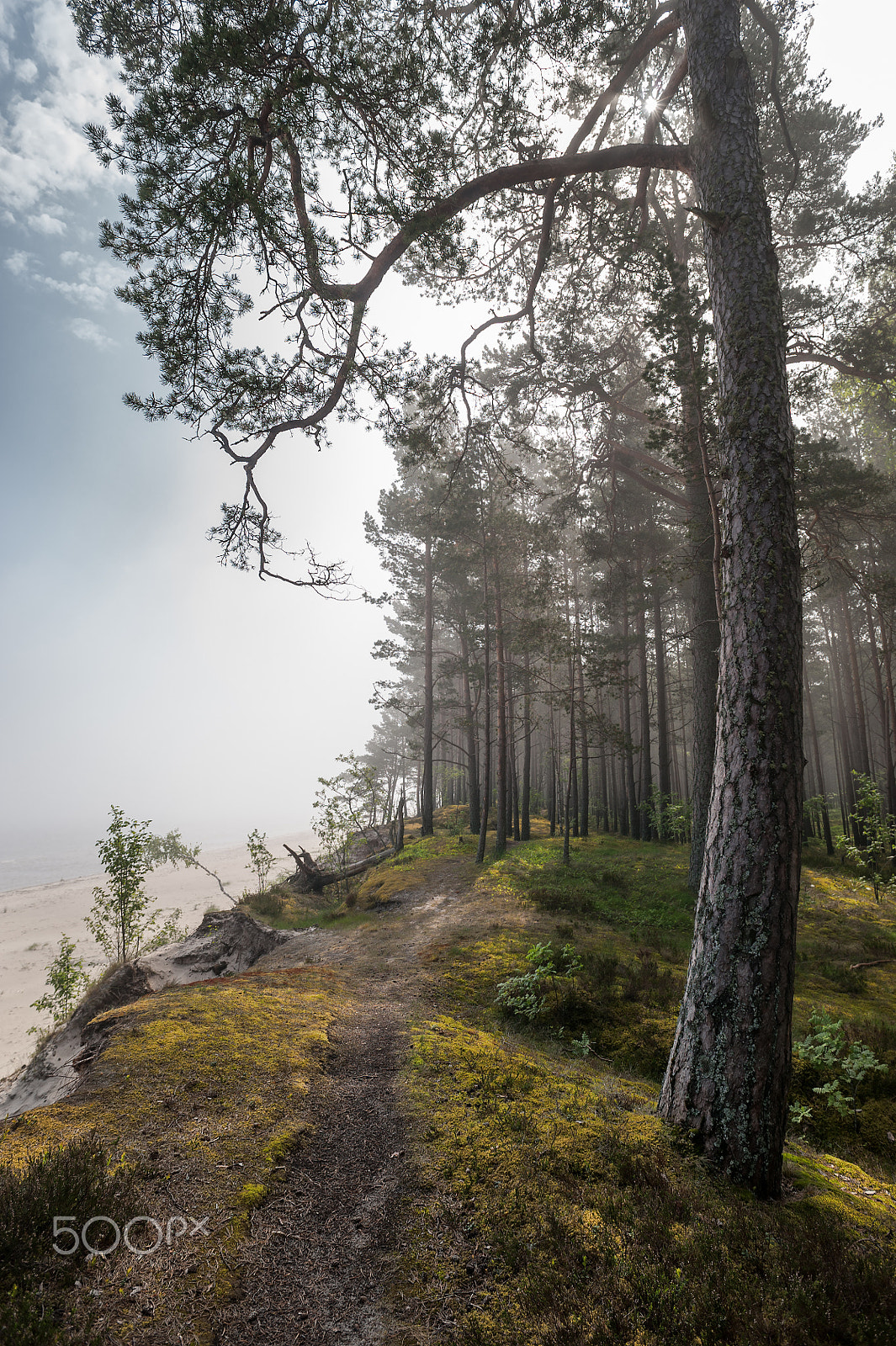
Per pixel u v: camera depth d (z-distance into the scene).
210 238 6.13
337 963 10.52
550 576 19.66
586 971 8.64
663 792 22.69
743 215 5.70
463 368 10.63
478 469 14.55
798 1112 5.94
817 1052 6.40
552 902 12.99
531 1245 3.27
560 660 20.28
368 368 7.94
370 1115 4.75
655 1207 3.56
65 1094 4.85
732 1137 4.14
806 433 12.67
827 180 13.84
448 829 29.00
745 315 5.51
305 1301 2.88
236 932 12.25
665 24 8.21
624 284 14.02
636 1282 2.94
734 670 4.98
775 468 5.13
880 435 18.98
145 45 6.81
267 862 21.75
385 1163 4.10
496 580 20.94
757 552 5.03
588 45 7.68
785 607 4.88
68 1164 3.21
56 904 32.88
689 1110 4.45
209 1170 3.76
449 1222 3.48
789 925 4.45
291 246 6.45
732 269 5.68
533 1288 2.92
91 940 23.28
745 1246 3.35
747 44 12.64
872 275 13.52
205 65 5.59
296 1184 3.80
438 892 16.00
